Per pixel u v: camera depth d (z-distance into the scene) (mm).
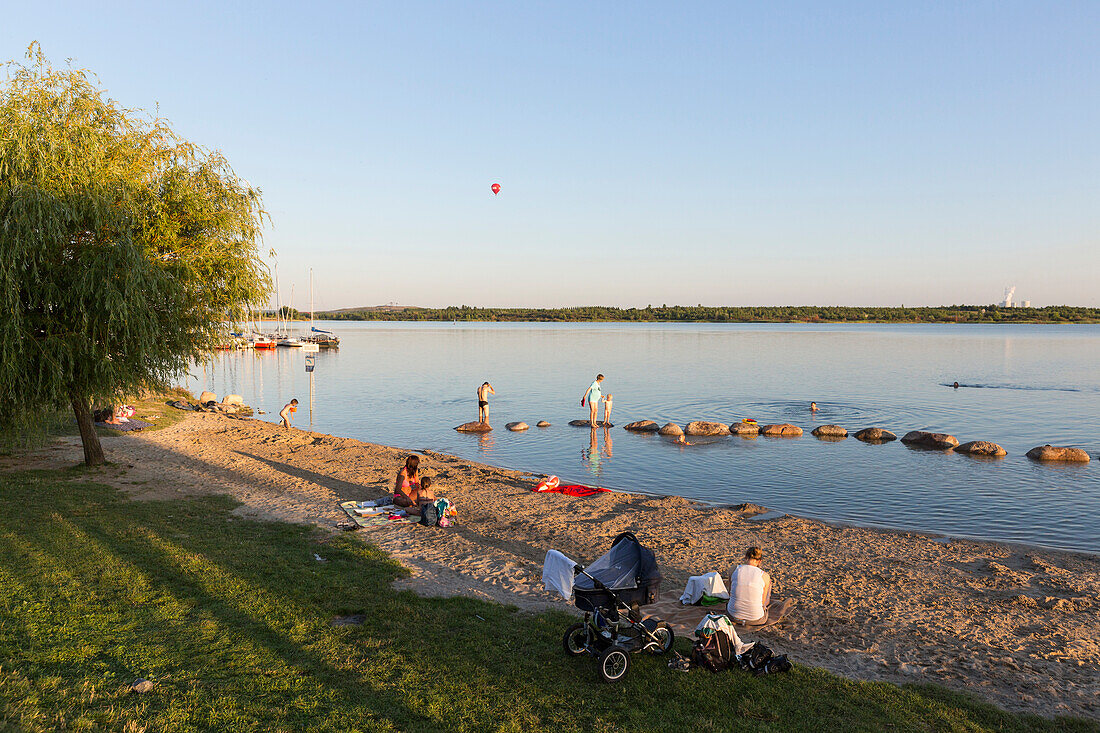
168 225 15211
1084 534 14766
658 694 6766
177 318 15664
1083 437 27500
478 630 8273
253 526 13008
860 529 14305
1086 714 6656
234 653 7348
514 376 57281
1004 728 6281
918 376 54750
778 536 13516
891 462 22781
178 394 39719
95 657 7094
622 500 16672
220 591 9227
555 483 17688
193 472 18703
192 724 5914
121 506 13984
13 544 10891
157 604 8664
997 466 22062
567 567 7508
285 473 19234
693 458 23719
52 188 13172
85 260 13531
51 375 13602
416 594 9578
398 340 133375
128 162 14789
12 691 6234
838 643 8375
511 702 6523
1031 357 77062
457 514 14898
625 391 45156
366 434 29781
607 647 7152
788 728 6172
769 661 7312
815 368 63000
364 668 7113
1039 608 9609
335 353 92938
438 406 39156
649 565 7625
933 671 7582
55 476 16812
